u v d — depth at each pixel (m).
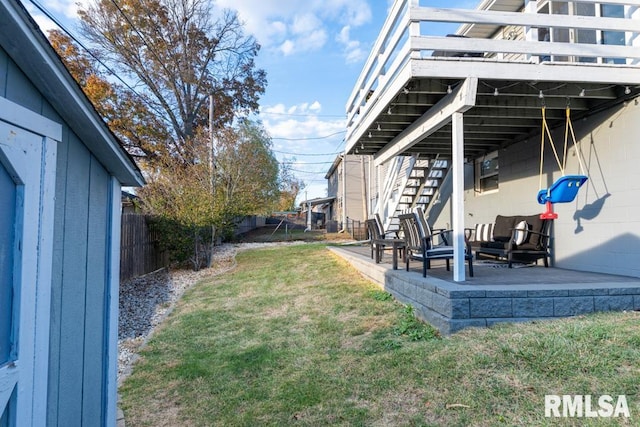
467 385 2.41
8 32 1.38
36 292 1.55
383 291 5.45
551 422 1.98
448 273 4.85
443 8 3.96
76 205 1.94
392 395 2.46
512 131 6.30
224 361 3.40
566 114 5.16
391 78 4.67
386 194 9.36
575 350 2.59
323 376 2.87
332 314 4.61
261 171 17.80
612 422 1.92
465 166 8.50
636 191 4.38
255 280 7.45
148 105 16.94
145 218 9.16
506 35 7.44
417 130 5.53
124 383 3.07
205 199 9.84
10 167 1.42
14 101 1.46
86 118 1.82
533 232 5.49
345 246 12.09
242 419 2.38
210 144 12.88
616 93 4.52
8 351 1.40
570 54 4.13
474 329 3.31
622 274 4.53
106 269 2.26
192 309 5.53
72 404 1.88
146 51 16.98
